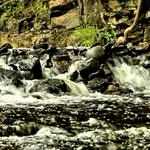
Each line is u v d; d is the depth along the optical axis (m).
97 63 12.45
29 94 10.46
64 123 6.62
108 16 17.53
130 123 6.72
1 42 19.41
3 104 8.56
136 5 16.97
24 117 7.04
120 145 5.29
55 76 12.88
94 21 18.02
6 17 20.88
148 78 13.81
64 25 18.55
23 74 11.86
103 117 7.25
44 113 7.52
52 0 19.36
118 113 7.67
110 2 17.75
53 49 14.16
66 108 8.18
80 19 18.36
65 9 18.97
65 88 11.05
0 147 5.05
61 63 13.39
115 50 14.06
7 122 6.48
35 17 20.06
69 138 5.59
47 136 5.68
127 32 8.66
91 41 17.36
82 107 8.38
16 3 21.22
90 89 11.60
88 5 18.16
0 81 11.26
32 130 6.05
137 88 12.87
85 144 5.30
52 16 19.08
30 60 12.45
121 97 10.38
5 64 13.16
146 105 8.80
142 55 14.47
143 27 16.19
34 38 18.83
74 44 17.72
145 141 5.49
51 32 18.69
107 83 11.88
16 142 5.32
